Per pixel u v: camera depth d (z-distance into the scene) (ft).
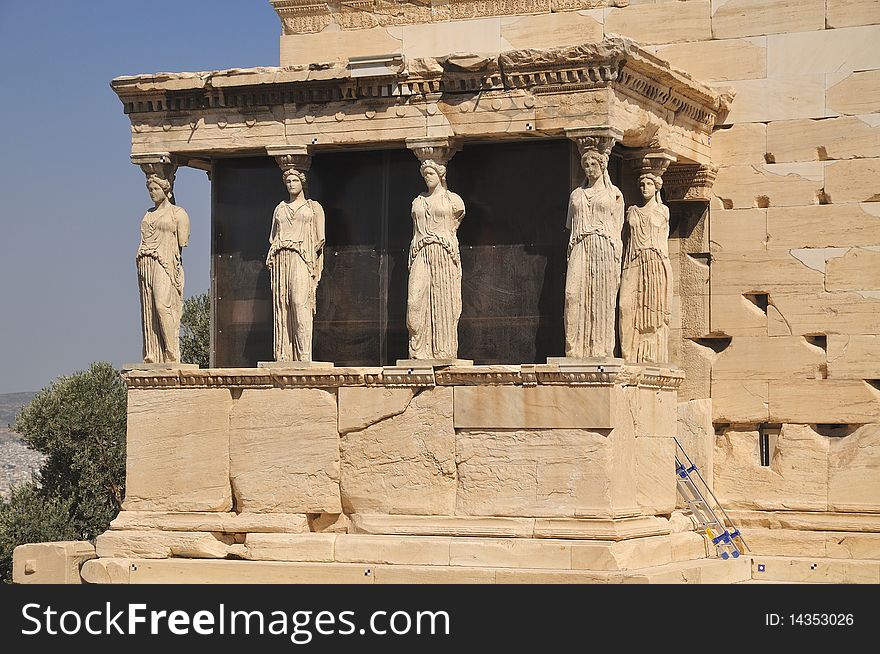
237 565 67.31
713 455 74.84
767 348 73.92
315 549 66.85
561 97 65.46
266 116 69.97
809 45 73.67
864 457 72.28
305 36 79.15
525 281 68.28
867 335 72.28
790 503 73.31
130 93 71.15
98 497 122.01
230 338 72.90
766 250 73.97
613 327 65.26
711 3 75.10
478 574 63.72
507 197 68.74
